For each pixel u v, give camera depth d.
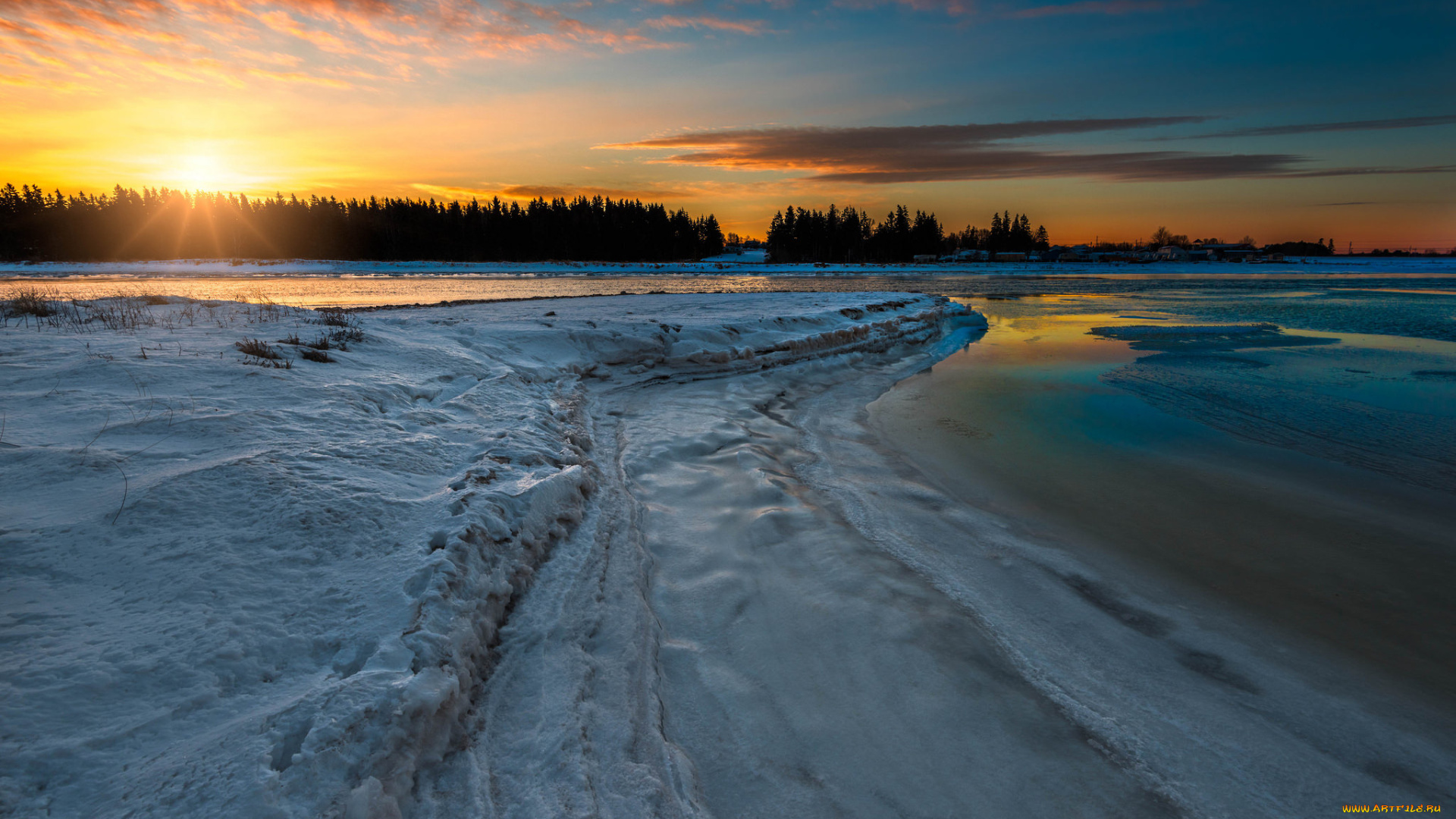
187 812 2.04
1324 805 3.04
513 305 20.77
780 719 3.46
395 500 4.36
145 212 109.38
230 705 2.52
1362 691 3.89
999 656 4.08
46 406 4.86
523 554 4.29
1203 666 4.10
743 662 3.93
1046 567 5.37
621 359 12.00
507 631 3.71
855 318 19.08
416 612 3.19
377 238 104.25
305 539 3.68
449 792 2.58
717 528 5.81
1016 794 3.03
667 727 3.33
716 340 13.47
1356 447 8.87
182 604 2.99
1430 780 3.22
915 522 6.18
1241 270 92.12
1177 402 11.57
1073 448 8.77
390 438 5.57
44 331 7.64
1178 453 8.55
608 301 23.30
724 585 4.79
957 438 9.22
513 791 2.67
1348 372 14.57
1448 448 8.82
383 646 2.93
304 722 2.45
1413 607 4.84
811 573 5.04
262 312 11.28
